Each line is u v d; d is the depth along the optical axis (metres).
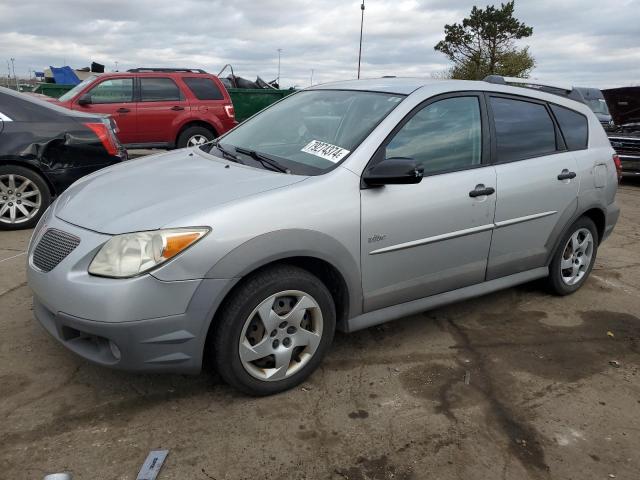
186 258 2.46
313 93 3.98
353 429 2.67
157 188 2.91
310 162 3.12
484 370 3.29
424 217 3.22
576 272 4.49
